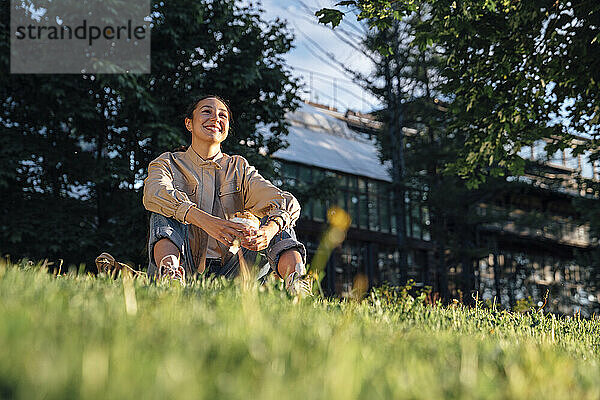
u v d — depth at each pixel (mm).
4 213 15547
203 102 4504
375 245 33625
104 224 16109
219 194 4344
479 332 2959
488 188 27406
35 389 766
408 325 2529
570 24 10914
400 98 27562
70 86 15469
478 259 31547
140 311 1649
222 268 4211
